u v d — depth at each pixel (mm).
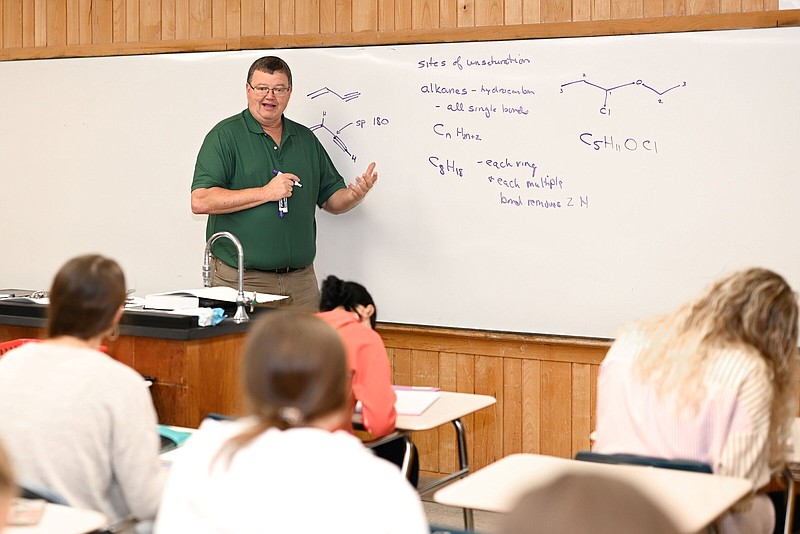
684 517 1968
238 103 4773
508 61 4246
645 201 4066
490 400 3361
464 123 4344
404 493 1600
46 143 5230
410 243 4488
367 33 4504
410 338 4551
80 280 2301
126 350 3432
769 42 3846
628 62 4055
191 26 4887
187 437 2834
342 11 4570
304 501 1559
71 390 2223
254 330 1684
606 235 4141
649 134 4043
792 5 3811
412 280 4500
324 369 1647
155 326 3344
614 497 847
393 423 2938
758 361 2387
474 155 4336
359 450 1625
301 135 4496
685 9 3984
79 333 2318
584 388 4242
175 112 4914
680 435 2408
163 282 5008
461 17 4355
